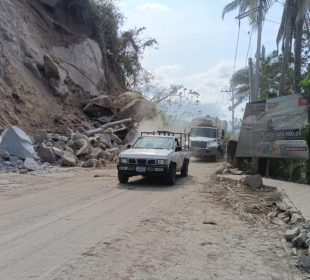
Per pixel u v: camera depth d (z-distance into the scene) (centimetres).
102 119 3294
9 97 2594
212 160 3178
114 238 806
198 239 821
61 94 3241
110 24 4675
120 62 4928
